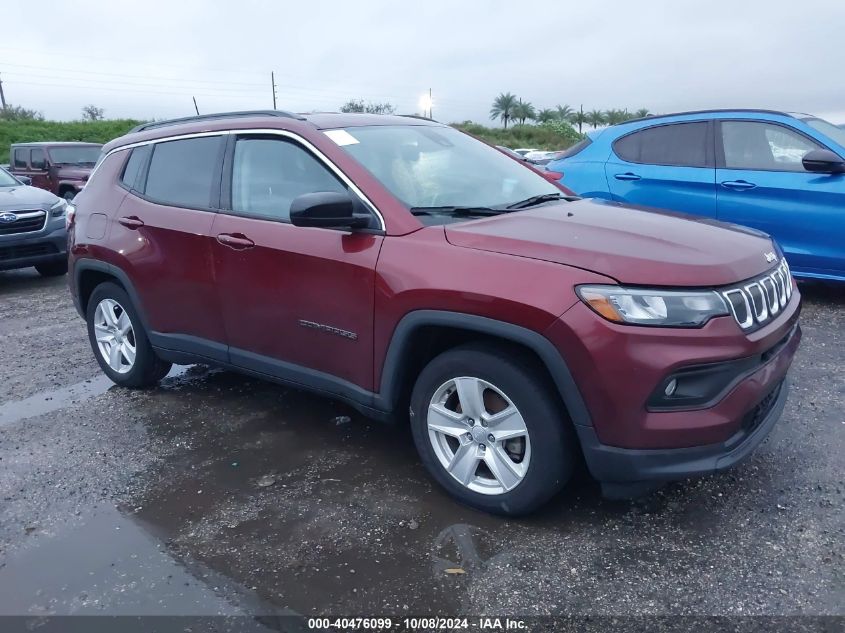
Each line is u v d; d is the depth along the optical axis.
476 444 3.02
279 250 3.47
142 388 4.77
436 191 3.48
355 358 3.29
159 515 3.17
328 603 2.55
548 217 3.24
